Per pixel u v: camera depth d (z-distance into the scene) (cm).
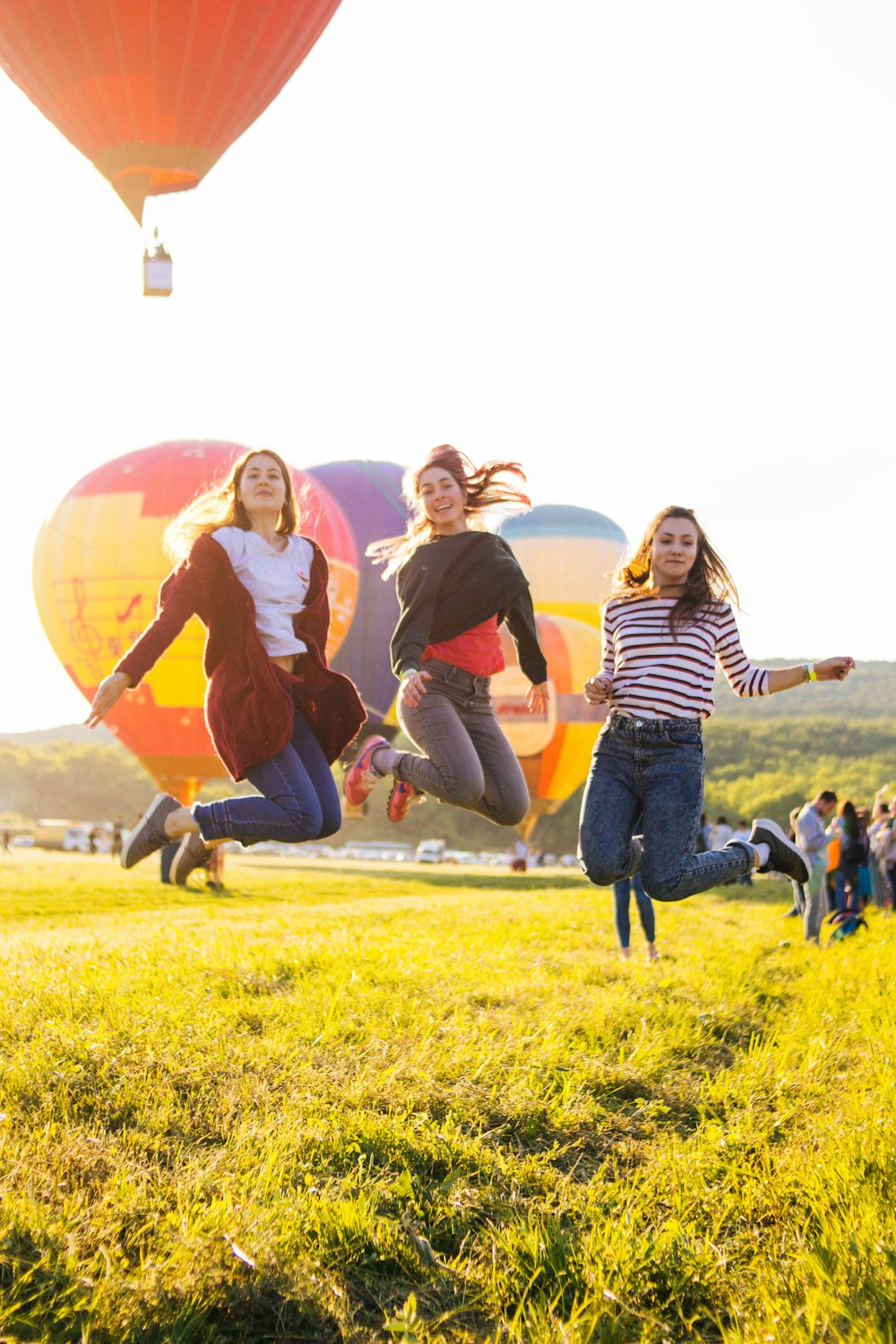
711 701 493
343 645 3153
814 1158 359
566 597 3809
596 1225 326
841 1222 315
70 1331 264
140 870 2342
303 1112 394
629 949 832
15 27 2145
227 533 471
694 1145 393
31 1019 480
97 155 2272
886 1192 332
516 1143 399
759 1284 296
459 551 514
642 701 485
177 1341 268
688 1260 309
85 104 2202
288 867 3434
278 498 482
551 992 620
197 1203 321
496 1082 438
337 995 548
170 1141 372
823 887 1022
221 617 464
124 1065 424
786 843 515
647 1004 585
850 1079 453
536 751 3588
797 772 10969
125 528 2897
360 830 9288
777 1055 486
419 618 503
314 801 462
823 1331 264
